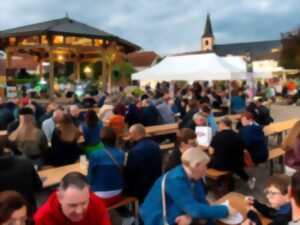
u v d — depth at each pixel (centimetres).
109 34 1397
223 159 519
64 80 1756
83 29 1348
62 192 209
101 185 395
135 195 420
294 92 2477
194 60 1059
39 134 494
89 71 1969
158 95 1305
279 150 672
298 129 389
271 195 279
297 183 179
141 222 387
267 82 2675
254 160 581
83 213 215
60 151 513
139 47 1595
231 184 539
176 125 895
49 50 1298
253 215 291
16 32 1298
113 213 395
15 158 320
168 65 1088
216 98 1316
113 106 884
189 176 271
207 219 273
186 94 1424
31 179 324
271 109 2009
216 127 678
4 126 768
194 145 383
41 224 217
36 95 1445
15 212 184
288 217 254
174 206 271
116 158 401
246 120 591
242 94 1347
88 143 578
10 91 1370
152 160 419
